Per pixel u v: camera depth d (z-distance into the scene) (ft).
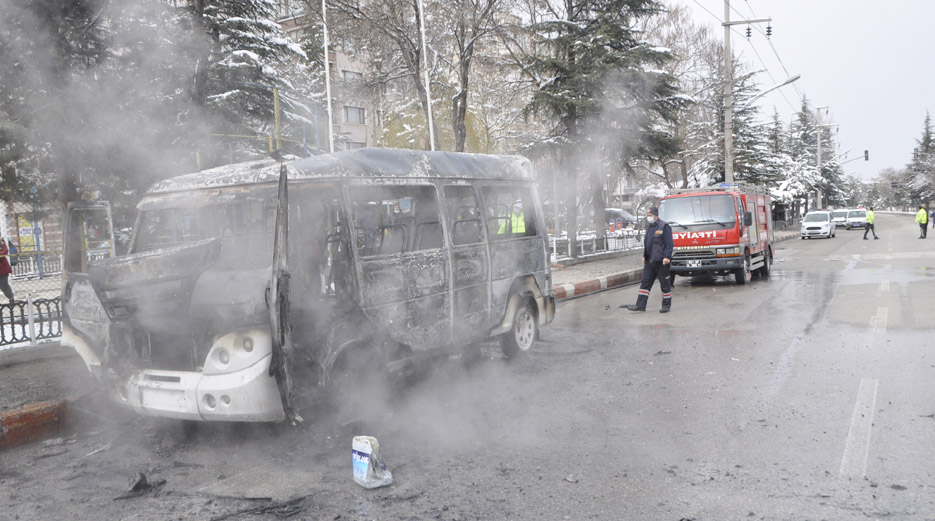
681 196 51.65
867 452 14.29
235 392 14.79
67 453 16.76
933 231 135.64
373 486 13.42
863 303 36.19
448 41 68.85
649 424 16.93
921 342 25.32
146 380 16.03
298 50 56.49
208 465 15.26
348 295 17.16
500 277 24.29
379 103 80.89
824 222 124.88
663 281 36.91
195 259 15.34
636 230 93.04
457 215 22.21
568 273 59.06
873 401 17.97
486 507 12.30
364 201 18.08
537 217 27.35
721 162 128.16
